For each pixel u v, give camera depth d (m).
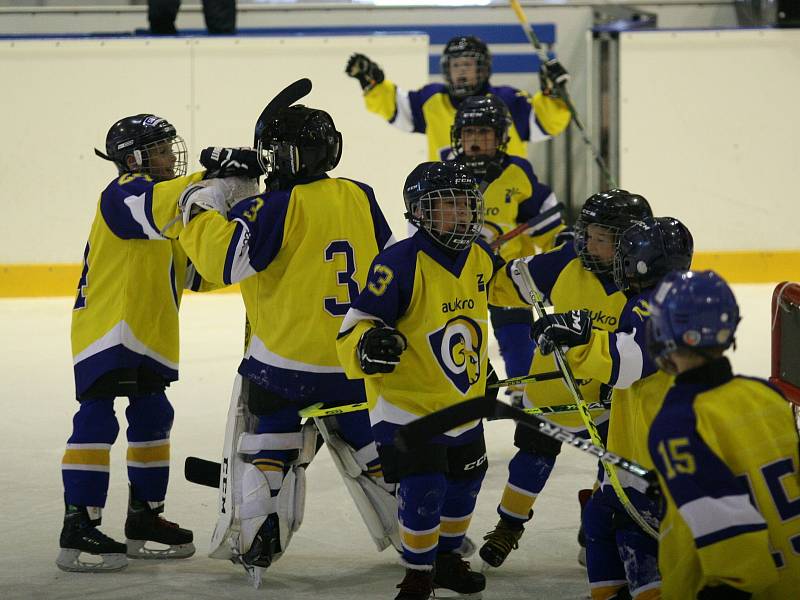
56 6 43.50
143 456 15.09
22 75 36.34
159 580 14.30
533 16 44.00
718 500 8.70
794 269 38.25
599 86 41.59
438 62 44.12
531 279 14.05
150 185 14.23
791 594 9.12
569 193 44.50
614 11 43.88
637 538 11.01
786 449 9.16
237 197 14.08
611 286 13.95
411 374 12.54
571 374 12.07
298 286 13.53
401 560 12.91
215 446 20.86
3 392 25.22
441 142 25.89
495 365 27.61
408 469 12.47
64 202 36.91
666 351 9.23
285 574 14.49
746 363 26.41
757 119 37.78
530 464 14.40
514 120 25.61
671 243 11.51
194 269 15.42
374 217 14.20
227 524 13.91
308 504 17.66
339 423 13.98
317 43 36.78
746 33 37.38
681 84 37.69
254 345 13.84
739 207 38.06
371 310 12.29
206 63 36.72
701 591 9.12
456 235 12.45
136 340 14.70
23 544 15.69
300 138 13.59
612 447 11.63
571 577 14.34
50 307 35.72
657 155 37.97
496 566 14.44
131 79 36.62
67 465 14.59
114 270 14.66
